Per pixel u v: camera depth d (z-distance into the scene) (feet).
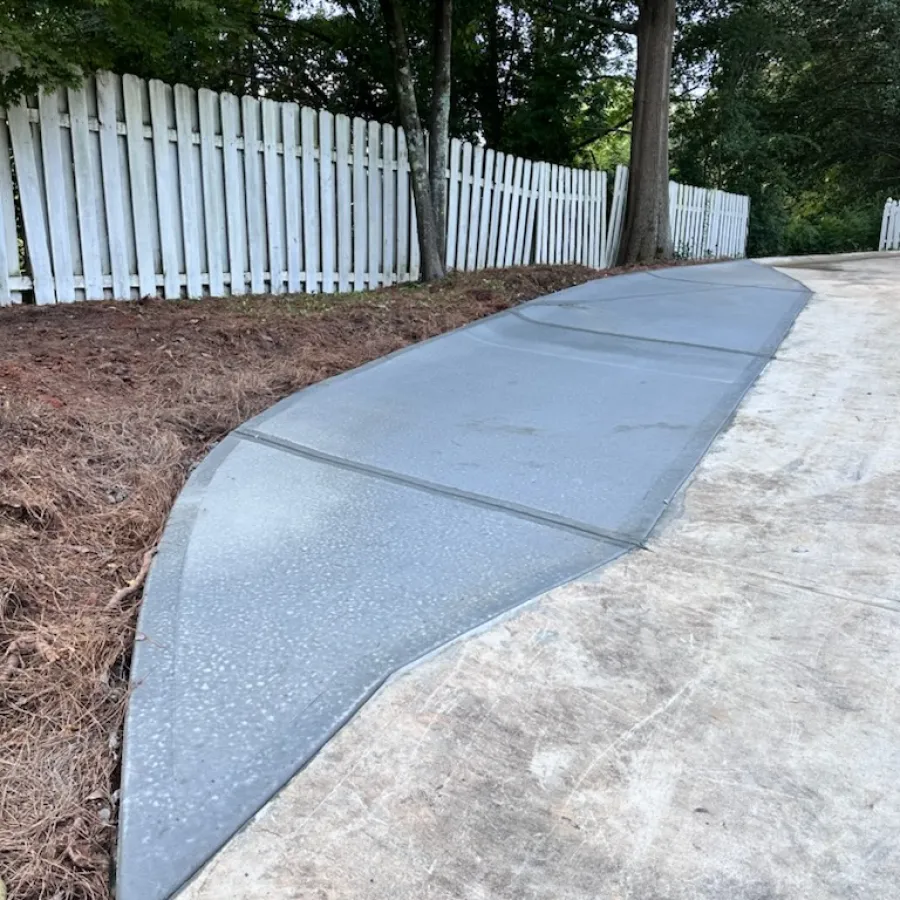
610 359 15.60
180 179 18.71
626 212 33.45
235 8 22.02
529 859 4.53
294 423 12.03
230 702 5.90
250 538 8.49
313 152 21.21
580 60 39.83
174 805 4.94
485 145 40.16
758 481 9.82
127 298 18.19
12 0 14.93
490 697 5.91
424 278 23.54
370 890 4.33
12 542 7.82
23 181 16.19
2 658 6.30
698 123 46.39
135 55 21.67
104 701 6.01
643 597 7.27
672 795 4.98
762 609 7.05
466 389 13.76
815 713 5.71
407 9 29.09
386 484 9.91
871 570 7.67
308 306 18.83
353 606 7.16
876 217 62.64
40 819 4.89
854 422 11.76
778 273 27.32
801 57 45.60
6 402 10.71
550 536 8.51
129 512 8.95
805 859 4.51
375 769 5.22
